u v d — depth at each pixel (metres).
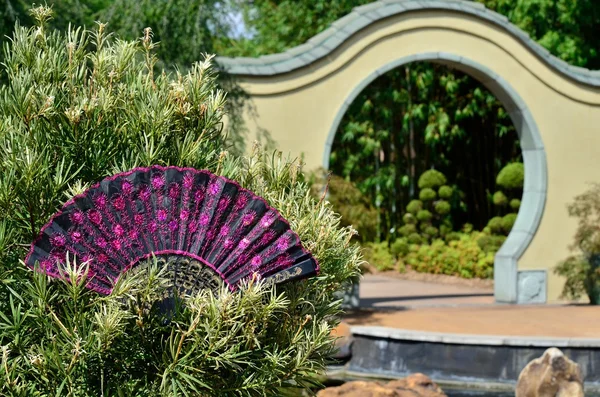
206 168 2.82
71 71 2.85
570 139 11.30
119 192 2.46
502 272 10.96
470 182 17.25
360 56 10.16
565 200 11.23
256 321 2.42
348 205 9.42
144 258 2.45
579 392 5.81
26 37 2.85
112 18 8.77
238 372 2.52
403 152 17.08
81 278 2.30
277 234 2.49
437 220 16.83
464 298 11.63
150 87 2.91
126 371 2.44
